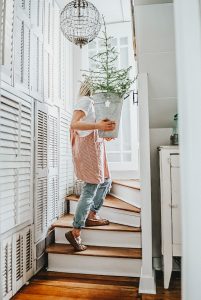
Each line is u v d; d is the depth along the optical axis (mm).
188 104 690
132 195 2383
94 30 2445
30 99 1978
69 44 3172
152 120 2133
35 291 1750
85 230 2230
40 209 2117
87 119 1882
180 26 722
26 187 1874
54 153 2514
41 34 2254
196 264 656
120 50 3291
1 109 1558
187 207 681
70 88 3166
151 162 2119
